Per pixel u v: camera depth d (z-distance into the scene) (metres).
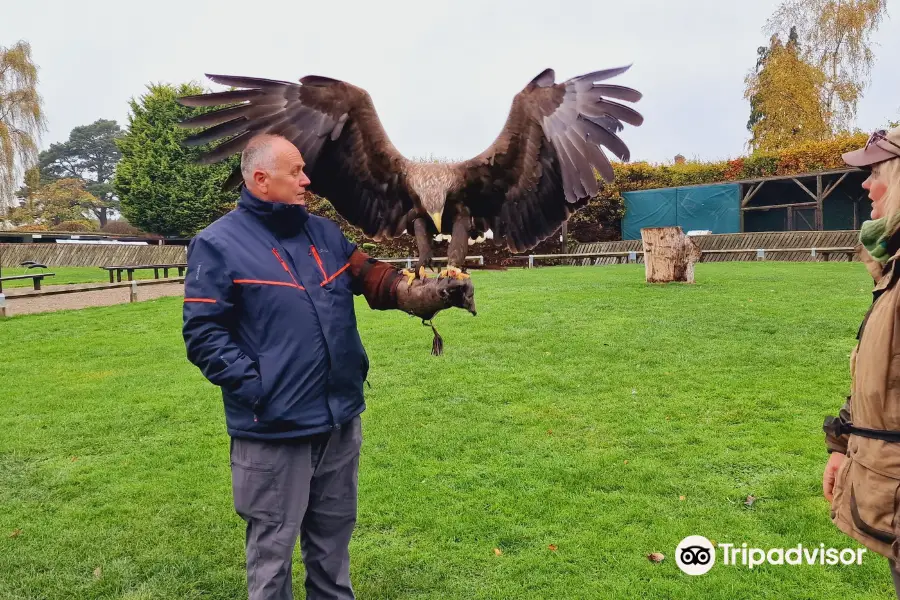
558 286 15.28
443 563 3.75
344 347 2.82
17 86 37.12
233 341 2.69
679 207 27.72
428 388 7.13
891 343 2.05
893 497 2.07
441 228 3.42
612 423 5.89
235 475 2.77
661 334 9.34
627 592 3.43
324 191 3.62
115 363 8.80
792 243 23.42
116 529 4.23
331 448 2.86
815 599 3.33
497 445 5.47
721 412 6.07
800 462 4.90
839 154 25.55
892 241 2.12
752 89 38.97
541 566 3.68
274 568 2.71
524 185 3.48
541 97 3.31
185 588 3.59
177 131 33.94
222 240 2.71
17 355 9.38
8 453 5.58
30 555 3.93
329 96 3.36
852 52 35.72
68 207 67.62
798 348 8.29
